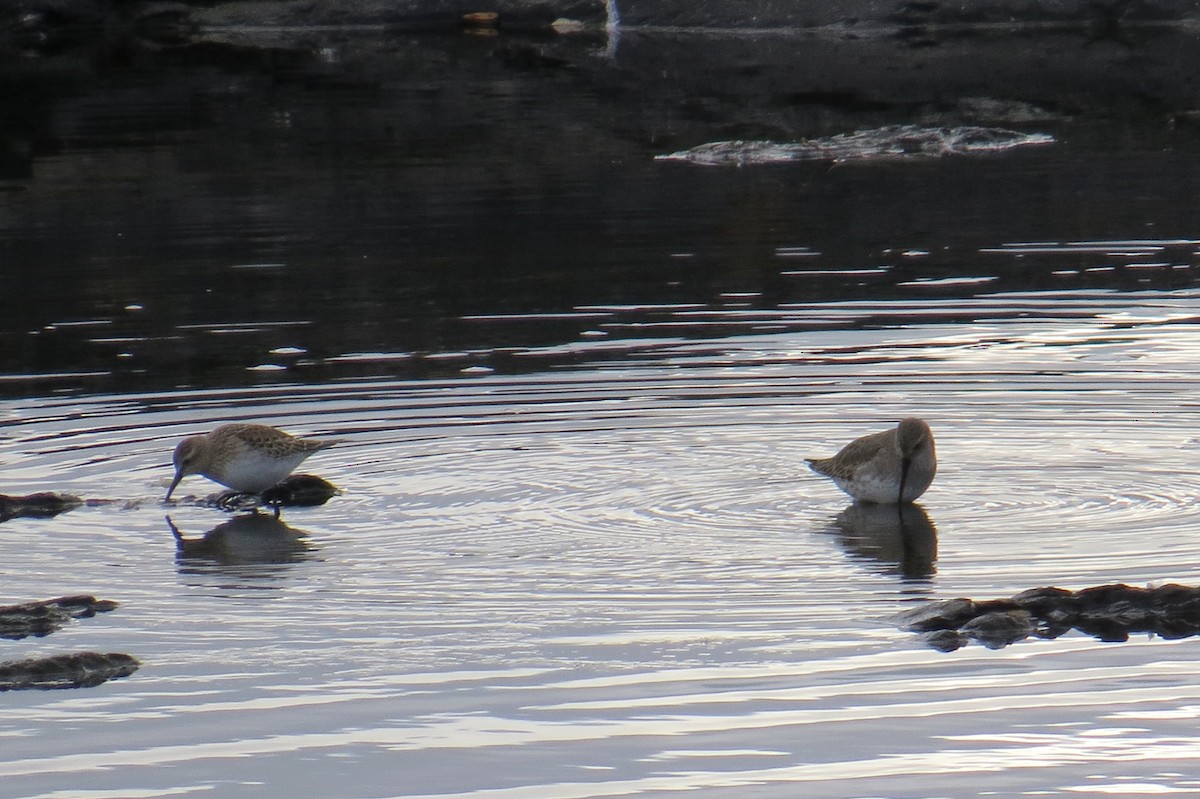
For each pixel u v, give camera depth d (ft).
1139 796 26.81
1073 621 34.27
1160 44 142.00
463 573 38.11
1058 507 41.86
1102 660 32.17
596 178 93.97
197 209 88.17
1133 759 28.04
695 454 47.14
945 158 97.60
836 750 28.60
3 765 28.71
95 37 166.20
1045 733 29.07
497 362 57.77
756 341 59.57
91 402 53.98
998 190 87.04
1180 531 39.52
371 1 171.83
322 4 171.94
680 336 60.70
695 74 132.46
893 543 39.52
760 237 77.82
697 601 35.86
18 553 40.42
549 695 31.09
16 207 89.10
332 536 41.11
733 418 50.42
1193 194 83.61
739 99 119.55
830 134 106.01
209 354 59.98
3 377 57.41
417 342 60.95
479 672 32.27
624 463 46.39
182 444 44.80
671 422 50.16
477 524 41.68
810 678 31.60
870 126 108.17
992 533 40.06
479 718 30.17
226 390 55.06
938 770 27.78
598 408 51.85
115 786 27.86
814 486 44.29
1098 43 144.36
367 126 111.96
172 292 70.28
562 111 116.47
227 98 125.08
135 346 61.41
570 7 170.71
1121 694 30.53
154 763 28.71
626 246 76.89
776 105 116.57
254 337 62.39
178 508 44.14
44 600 36.83
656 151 101.96
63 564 39.55
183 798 27.40
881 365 55.88
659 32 163.43
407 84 130.93
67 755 29.07
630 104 118.83
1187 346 57.06
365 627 34.83
